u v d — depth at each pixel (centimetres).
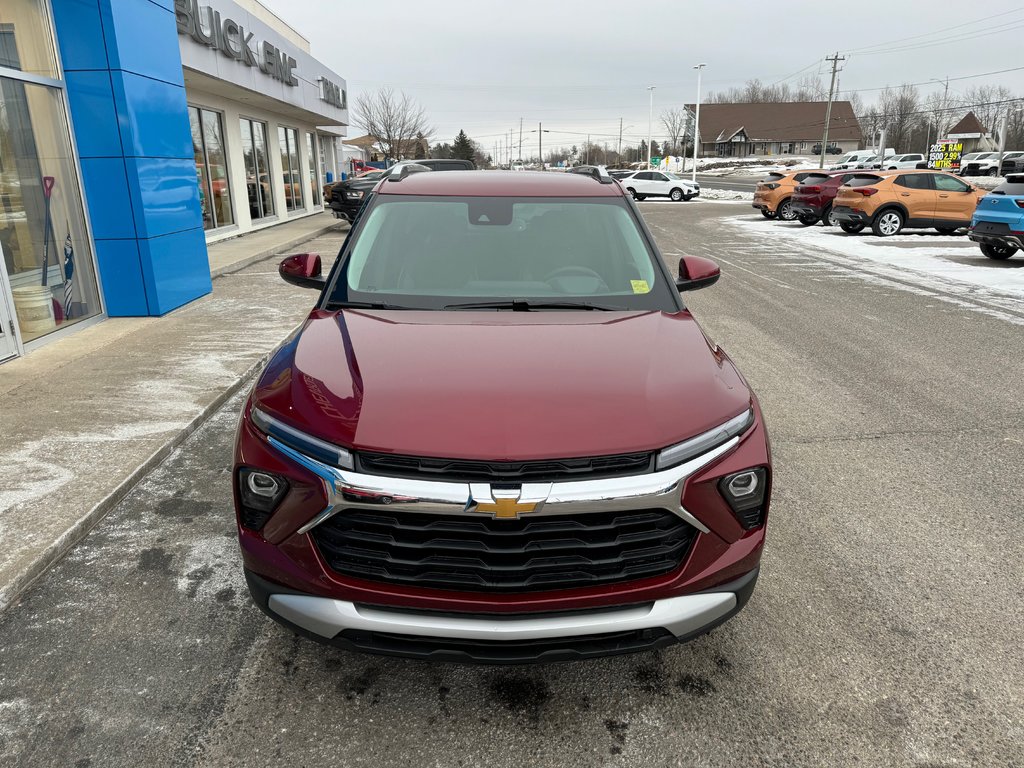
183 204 832
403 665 258
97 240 737
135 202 728
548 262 332
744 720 234
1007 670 258
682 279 364
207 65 1277
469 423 209
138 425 457
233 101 1672
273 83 1659
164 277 777
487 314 294
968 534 355
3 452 416
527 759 218
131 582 306
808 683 251
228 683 248
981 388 584
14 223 625
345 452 206
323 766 214
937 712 238
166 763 214
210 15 1297
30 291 638
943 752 221
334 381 235
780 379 607
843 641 273
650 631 214
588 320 288
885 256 1395
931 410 533
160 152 768
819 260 1341
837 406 541
